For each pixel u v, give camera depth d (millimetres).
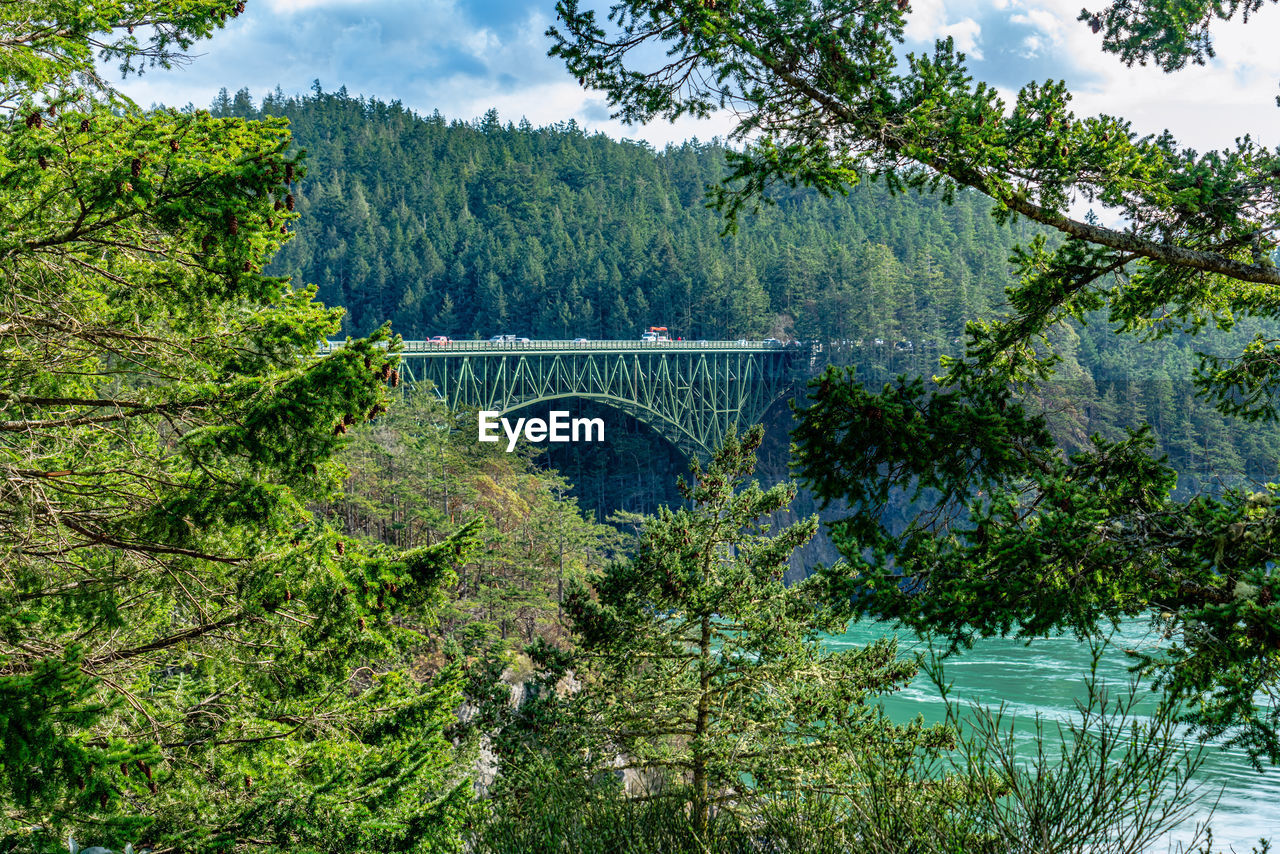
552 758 11852
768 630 12539
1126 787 3945
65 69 6367
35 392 7453
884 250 102875
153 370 7047
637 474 111062
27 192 5562
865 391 5840
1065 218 6168
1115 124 5906
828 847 5027
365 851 7191
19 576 6617
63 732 4836
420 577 7496
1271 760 4676
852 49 5766
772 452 100000
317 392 5965
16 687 4625
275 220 5762
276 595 6766
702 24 5539
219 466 6566
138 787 5164
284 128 5949
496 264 138125
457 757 11797
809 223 140625
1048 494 5535
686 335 127312
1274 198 6258
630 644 13172
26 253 5852
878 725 11367
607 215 162625
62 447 7801
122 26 6695
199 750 7480
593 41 6129
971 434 5910
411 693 9328
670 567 13117
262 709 8344
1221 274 7457
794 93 6074
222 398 6336
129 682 7660
